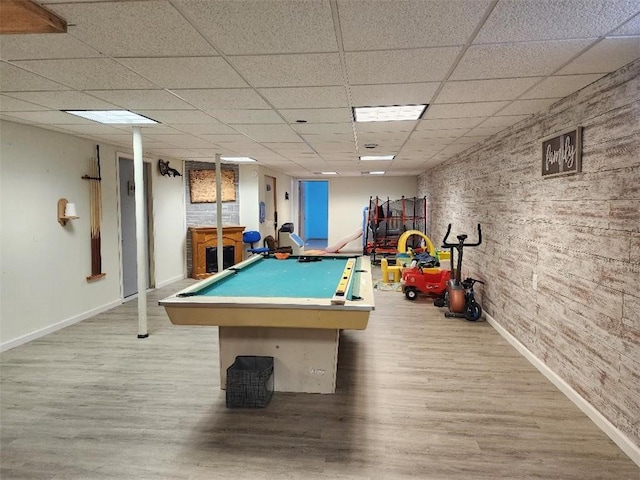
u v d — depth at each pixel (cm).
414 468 227
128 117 387
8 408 294
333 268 441
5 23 176
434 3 164
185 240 807
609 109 254
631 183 234
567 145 300
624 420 242
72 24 185
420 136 486
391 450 244
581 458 236
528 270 379
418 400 305
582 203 286
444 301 585
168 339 443
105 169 557
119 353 402
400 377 346
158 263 716
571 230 301
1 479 218
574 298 297
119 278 592
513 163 415
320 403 302
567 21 181
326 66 241
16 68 246
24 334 429
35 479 218
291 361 319
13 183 413
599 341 267
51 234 462
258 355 321
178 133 469
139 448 246
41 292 450
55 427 269
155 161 701
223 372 323
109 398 309
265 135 480
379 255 1013
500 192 455
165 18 179
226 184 837
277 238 1020
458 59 229
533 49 214
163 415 284
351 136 487
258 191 845
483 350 408
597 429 265
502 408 292
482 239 526
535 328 365
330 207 1211
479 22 182
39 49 215
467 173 600
